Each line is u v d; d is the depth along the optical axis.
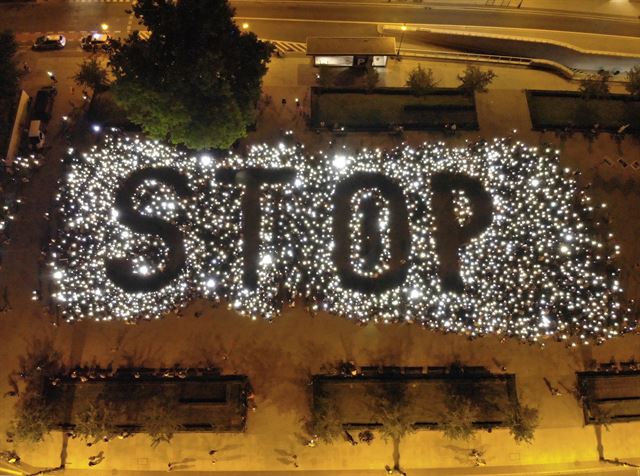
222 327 35.41
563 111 40.59
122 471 33.62
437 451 33.88
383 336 35.25
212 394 34.44
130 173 37.28
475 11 45.25
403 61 42.91
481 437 34.09
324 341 35.19
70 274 35.75
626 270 36.38
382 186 36.59
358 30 44.56
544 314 34.69
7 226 37.53
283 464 33.72
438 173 37.22
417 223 36.09
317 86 41.28
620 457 33.75
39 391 34.69
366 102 40.72
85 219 36.56
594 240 36.16
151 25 32.88
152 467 33.69
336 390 34.47
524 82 42.09
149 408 34.12
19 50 43.22
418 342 35.16
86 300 35.31
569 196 37.25
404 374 34.69
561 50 42.25
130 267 35.44
